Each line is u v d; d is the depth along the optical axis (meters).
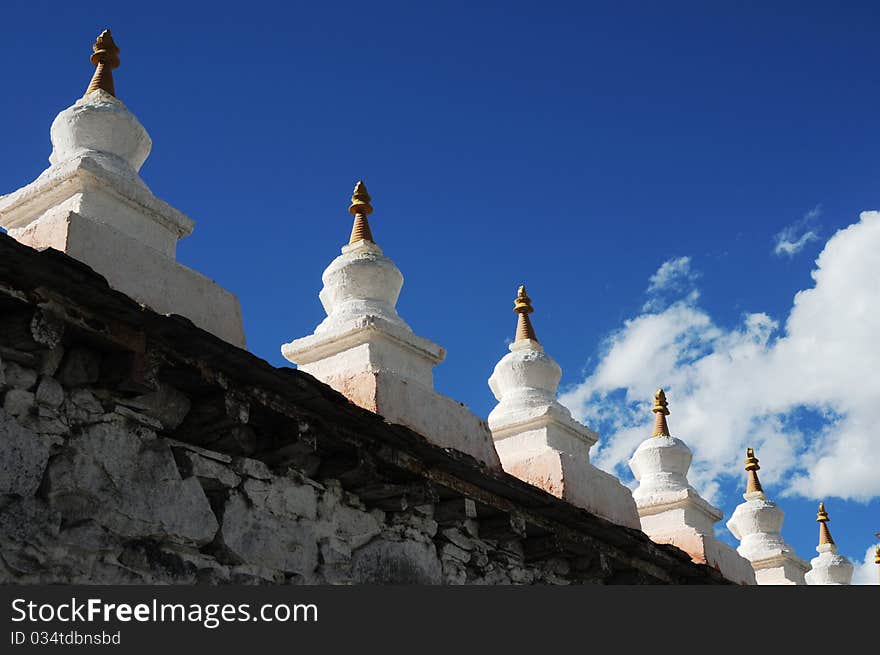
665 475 14.68
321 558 8.48
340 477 8.68
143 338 7.09
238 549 7.82
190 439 7.76
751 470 17.97
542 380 12.83
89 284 6.63
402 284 11.31
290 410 8.04
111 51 9.58
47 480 6.75
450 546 9.83
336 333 10.24
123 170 8.75
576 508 10.56
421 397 9.98
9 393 6.65
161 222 8.68
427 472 9.19
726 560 14.38
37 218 8.45
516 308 13.63
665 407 15.39
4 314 6.61
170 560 7.42
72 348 6.98
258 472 8.12
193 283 8.33
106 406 7.21
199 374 7.41
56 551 6.72
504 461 11.97
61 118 9.00
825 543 20.02
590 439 12.66
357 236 11.42
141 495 7.26
